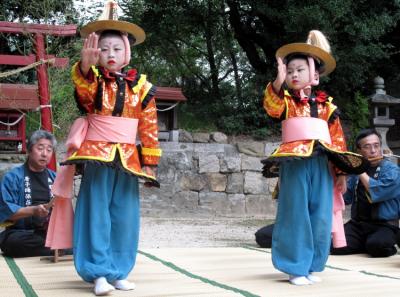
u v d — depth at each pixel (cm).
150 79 1578
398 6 1284
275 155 399
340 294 362
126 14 1366
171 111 1221
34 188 534
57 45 1018
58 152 1015
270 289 379
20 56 969
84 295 348
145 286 381
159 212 1170
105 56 371
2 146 1120
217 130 1336
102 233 359
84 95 366
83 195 366
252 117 1344
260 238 631
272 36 1356
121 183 371
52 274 431
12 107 987
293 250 401
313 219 406
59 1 967
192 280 407
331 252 597
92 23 371
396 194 577
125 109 371
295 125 405
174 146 1213
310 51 414
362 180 578
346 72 1296
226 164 1226
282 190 411
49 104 846
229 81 1570
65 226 380
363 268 496
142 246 706
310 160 407
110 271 355
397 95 1449
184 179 1198
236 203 1224
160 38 1433
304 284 397
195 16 1413
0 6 1130
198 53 1572
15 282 394
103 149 360
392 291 374
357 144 596
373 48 1248
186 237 814
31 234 523
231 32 1477
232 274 441
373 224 592
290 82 414
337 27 1250
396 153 1360
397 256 589
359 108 1300
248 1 1308
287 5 1222
